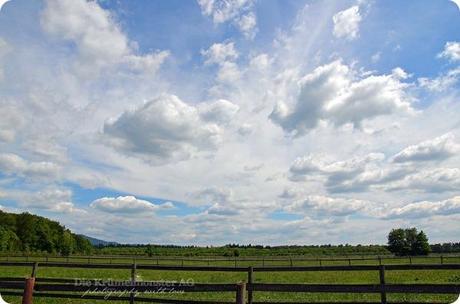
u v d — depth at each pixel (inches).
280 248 4451.3
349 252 3956.7
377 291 327.0
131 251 4165.8
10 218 3887.8
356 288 332.2
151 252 4008.4
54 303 565.9
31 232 3905.0
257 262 1921.8
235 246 4478.3
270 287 348.8
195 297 655.1
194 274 1390.3
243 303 328.2
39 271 1434.5
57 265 536.4
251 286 353.4
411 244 3302.2
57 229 4298.7
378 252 3769.7
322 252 3978.8
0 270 1482.5
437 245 3339.1
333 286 339.0
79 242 4576.8
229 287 343.9
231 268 431.2
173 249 4407.0
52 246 4020.7
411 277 1129.4
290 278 1218.6
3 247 3420.3
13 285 405.7
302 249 4234.7
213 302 415.5
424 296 623.8
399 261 1740.9
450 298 599.2
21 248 3676.2
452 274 1155.9
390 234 3390.7
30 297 346.3
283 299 655.8
